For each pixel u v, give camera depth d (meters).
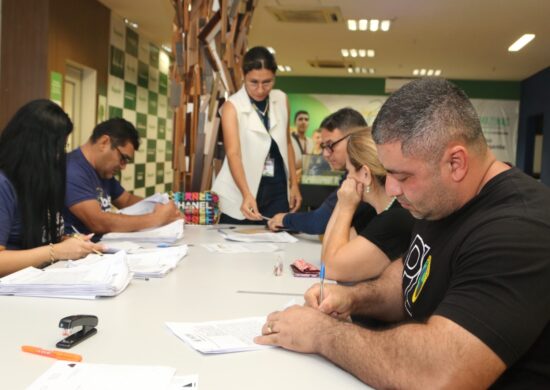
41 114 2.00
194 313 1.36
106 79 6.43
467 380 0.83
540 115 10.59
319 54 9.27
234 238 2.49
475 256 0.91
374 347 0.94
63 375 0.94
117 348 1.10
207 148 3.52
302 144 12.04
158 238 2.36
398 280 1.44
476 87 11.62
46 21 4.94
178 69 3.45
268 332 1.15
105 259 1.67
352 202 1.88
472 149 0.97
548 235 0.89
